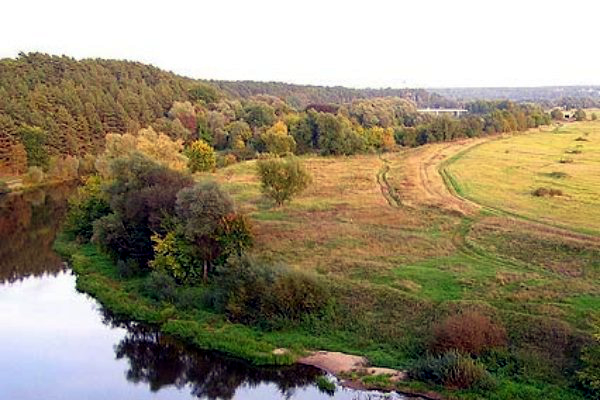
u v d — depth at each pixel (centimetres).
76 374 3278
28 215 7488
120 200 4928
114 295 4275
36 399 3006
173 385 3169
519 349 3050
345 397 2902
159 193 4709
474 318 3167
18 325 3931
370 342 3359
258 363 3259
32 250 5809
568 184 7219
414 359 3153
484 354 3042
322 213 6006
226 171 8775
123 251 4734
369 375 3053
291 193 6309
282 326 3559
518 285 3791
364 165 9319
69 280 4838
